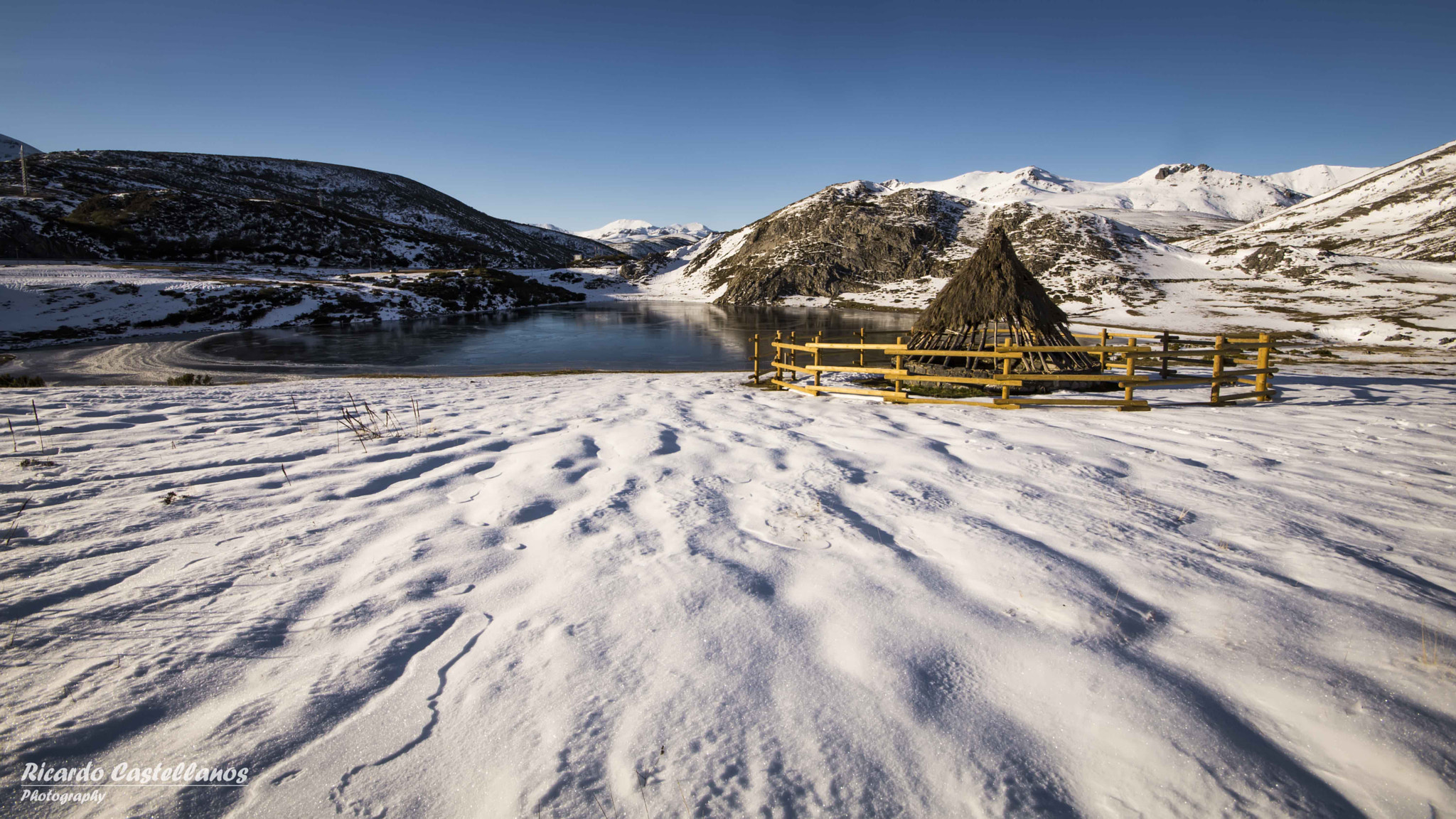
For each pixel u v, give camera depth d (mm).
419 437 6535
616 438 6570
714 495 4559
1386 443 6305
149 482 4656
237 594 2924
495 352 25156
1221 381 9102
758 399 10320
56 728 1993
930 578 3135
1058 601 2865
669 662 2410
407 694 2229
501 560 3379
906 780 1868
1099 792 1823
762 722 2086
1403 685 2209
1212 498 4512
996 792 1821
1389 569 3244
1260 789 1808
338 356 23031
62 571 3102
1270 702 2162
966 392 10461
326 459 5504
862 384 11930
